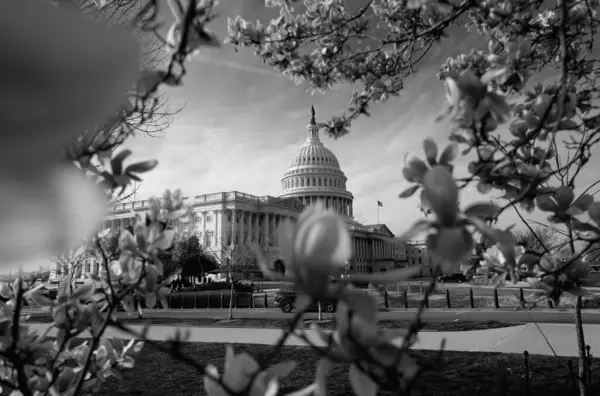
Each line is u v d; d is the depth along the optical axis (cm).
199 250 4456
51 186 48
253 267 3666
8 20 42
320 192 9431
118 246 155
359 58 342
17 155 45
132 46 50
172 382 695
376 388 75
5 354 138
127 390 654
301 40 320
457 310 1828
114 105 51
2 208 46
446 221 73
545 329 1088
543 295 160
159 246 155
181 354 85
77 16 48
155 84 90
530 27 252
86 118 48
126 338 590
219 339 1130
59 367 166
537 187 149
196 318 1859
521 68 176
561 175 198
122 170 111
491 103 120
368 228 8338
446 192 73
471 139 137
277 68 337
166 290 168
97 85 47
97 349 191
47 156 47
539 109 161
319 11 319
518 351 850
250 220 8119
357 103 347
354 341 71
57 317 157
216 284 3994
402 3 321
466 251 69
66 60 45
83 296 161
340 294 63
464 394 526
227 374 81
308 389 74
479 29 305
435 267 76
